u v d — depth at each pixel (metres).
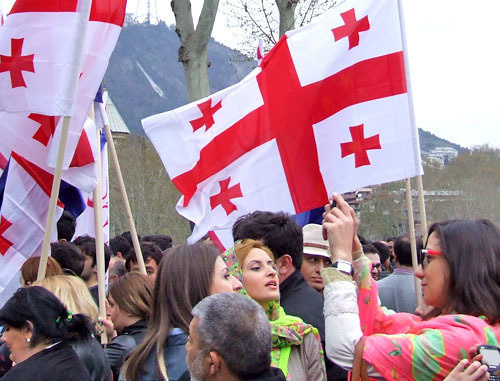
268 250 4.09
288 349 3.83
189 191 6.14
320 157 5.68
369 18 5.57
